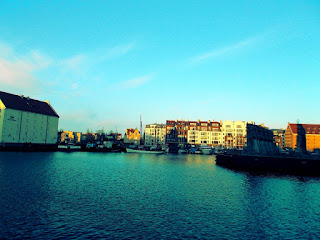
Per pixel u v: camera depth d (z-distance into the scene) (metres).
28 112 101.62
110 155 100.56
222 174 47.16
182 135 162.25
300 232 18.14
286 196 29.12
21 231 16.17
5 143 91.38
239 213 22.06
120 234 16.53
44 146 102.50
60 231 16.55
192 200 26.05
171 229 17.78
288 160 51.81
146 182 35.94
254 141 64.88
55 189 28.12
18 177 34.06
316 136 157.25
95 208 21.86
